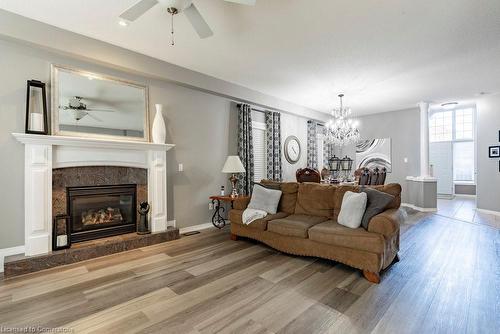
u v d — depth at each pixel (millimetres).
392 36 2979
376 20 2646
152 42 3188
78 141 3041
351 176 7156
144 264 2887
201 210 4527
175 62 3795
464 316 1893
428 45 3195
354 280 2494
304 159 6984
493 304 2049
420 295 2197
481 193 5770
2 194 2719
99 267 2803
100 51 3143
